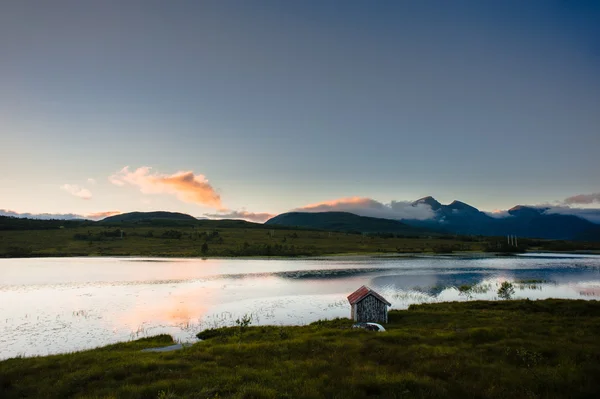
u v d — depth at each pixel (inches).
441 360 864.3
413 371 788.6
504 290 2608.3
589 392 654.5
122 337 1567.4
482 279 3791.8
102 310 2160.4
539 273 4362.7
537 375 741.3
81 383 778.8
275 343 1103.0
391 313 1824.6
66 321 1872.5
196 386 708.0
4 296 2664.9
